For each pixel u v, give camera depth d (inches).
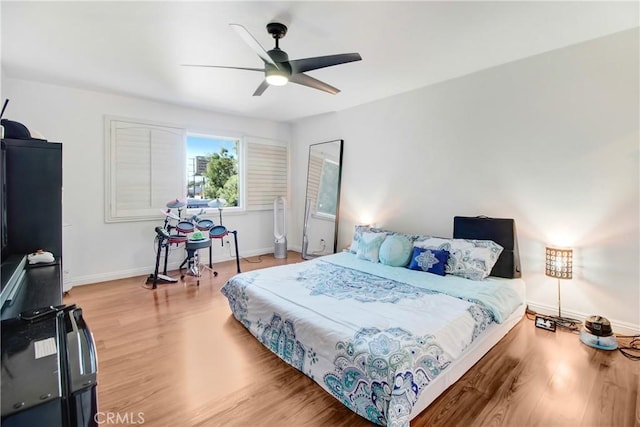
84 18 83.0
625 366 80.0
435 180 141.1
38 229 77.7
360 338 66.7
